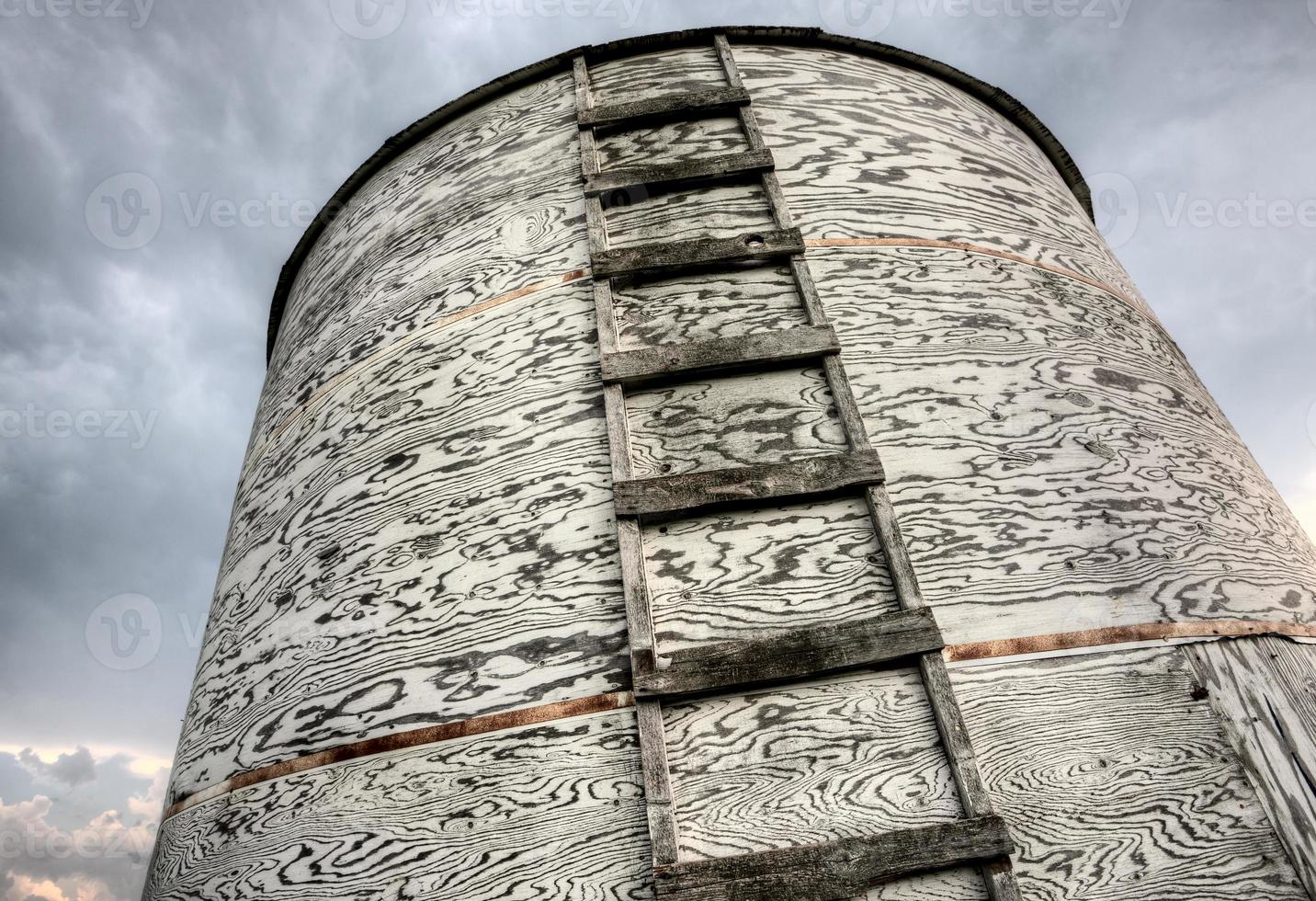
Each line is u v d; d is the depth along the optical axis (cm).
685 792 218
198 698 331
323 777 254
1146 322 386
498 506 285
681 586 249
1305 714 241
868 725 225
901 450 277
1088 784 221
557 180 374
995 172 410
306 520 332
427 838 230
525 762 233
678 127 379
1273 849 216
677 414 284
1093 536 268
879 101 412
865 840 203
